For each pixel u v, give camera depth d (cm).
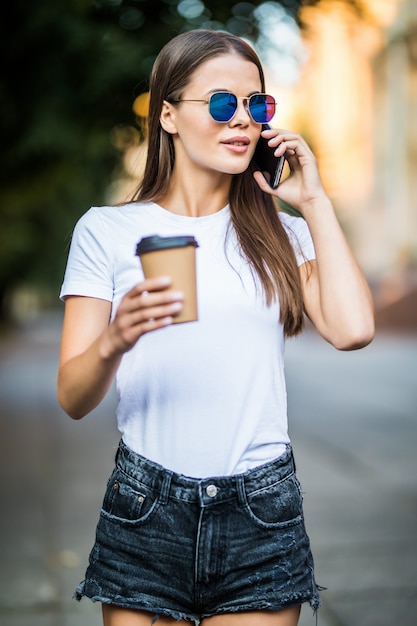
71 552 648
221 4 800
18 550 653
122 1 840
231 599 283
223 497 281
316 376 2034
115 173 1014
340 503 790
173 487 282
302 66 846
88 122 905
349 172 4238
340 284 291
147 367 285
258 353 287
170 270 243
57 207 1219
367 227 4212
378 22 827
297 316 295
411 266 3822
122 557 285
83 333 290
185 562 281
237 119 289
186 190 302
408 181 3928
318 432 1205
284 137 300
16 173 1012
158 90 302
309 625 510
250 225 297
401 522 722
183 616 281
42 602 547
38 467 996
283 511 285
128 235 295
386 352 2773
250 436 284
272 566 283
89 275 293
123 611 285
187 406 283
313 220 297
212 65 292
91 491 862
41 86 888
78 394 274
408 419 1327
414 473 923
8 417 1468
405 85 3916
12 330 5169
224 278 288
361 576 590
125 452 289
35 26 841
